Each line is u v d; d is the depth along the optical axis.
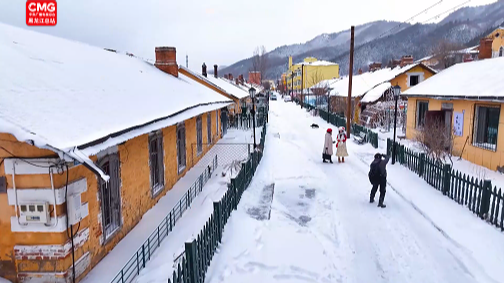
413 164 12.02
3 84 4.77
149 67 15.84
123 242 6.89
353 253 6.67
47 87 5.60
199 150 15.34
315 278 5.74
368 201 9.54
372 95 28.69
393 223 8.01
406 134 20.61
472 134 13.70
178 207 8.73
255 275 5.71
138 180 7.98
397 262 6.32
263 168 13.38
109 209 6.62
